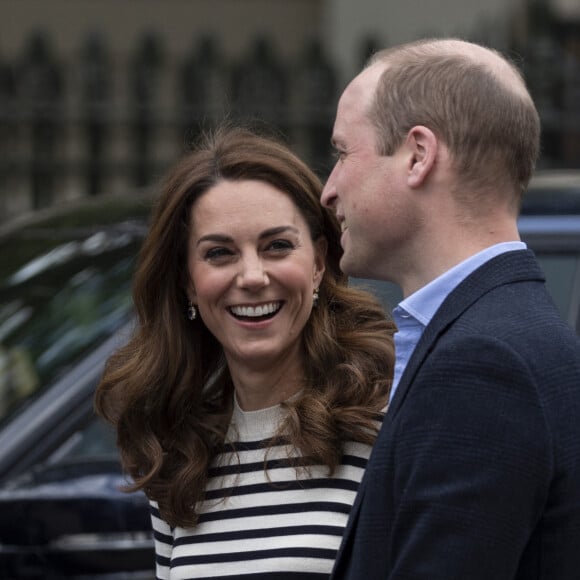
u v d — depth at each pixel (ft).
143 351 34.60
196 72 112.37
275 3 130.21
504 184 27.17
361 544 26.40
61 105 111.55
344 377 32.94
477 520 24.67
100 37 113.80
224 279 32.55
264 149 32.96
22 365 46.88
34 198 111.45
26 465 43.96
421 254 27.48
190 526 32.81
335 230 33.53
